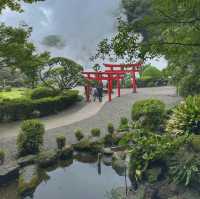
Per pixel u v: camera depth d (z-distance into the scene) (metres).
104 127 20.03
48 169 14.11
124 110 24.06
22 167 13.72
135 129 14.08
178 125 12.77
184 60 12.78
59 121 21.98
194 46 9.73
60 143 15.59
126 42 8.99
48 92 26.94
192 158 10.30
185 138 11.22
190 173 9.84
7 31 15.06
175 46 9.46
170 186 10.12
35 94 26.83
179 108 13.75
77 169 14.06
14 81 34.94
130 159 11.77
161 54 9.52
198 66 13.63
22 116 22.77
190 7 8.78
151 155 10.89
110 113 23.50
